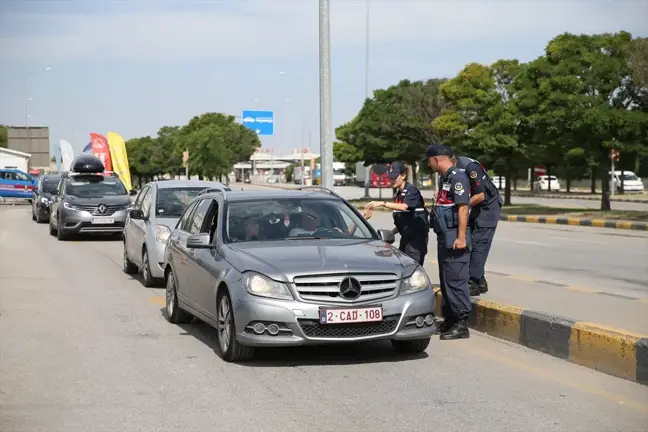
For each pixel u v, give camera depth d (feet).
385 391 22.25
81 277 49.37
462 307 29.12
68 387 22.97
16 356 27.07
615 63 96.84
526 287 37.14
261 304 24.32
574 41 101.30
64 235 78.07
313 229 29.04
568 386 22.74
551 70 102.63
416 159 161.68
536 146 118.42
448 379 23.56
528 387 22.62
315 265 24.85
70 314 35.73
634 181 201.67
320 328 24.32
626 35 101.86
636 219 91.09
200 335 30.81
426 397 21.61
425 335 25.38
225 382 23.40
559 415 19.89
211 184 50.49
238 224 28.81
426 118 152.05
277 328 24.27
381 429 18.81
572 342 25.81
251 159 416.26
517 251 60.54
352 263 25.11
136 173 428.56
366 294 24.77
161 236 43.83
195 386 22.98
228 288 25.55
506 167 127.24
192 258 30.17
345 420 19.56
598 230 83.25
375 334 24.68
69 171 82.69
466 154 128.57
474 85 128.26
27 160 233.76
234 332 25.21
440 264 29.35
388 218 115.96
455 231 28.60
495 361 25.93
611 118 95.45
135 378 23.98
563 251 60.44
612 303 32.40
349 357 26.63
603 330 24.93
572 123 97.76
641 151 97.86
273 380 23.61
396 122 154.71
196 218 32.55
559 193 199.00
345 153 283.38
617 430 18.72
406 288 25.29
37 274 50.80
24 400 21.61
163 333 31.24
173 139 391.65
